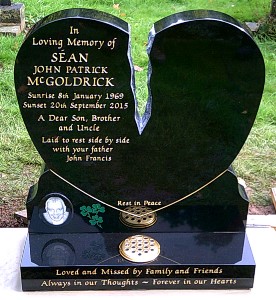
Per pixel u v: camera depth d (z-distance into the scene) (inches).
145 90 157.9
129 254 93.6
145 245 95.7
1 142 138.6
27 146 138.3
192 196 96.0
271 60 180.5
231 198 96.2
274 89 163.6
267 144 141.3
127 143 90.5
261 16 211.6
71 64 83.4
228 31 80.7
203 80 84.7
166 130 89.2
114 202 96.3
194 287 94.0
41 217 97.2
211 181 94.4
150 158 91.9
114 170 93.1
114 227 98.3
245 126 88.6
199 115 87.8
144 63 175.3
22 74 84.0
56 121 88.4
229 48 82.0
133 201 96.3
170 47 81.9
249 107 86.8
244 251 95.0
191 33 80.8
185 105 86.9
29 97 86.0
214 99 86.4
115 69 84.0
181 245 96.0
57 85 85.1
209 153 91.4
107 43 81.9
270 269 97.0
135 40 189.6
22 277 91.8
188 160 92.1
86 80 84.9
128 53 82.7
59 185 94.7
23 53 82.4
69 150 91.1
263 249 101.0
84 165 92.5
